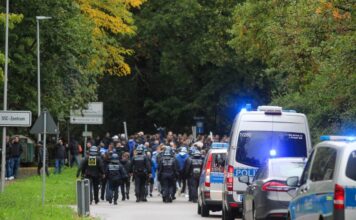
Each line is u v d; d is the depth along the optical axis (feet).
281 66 195.72
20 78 281.95
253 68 394.52
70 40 286.87
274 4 218.79
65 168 371.97
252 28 242.78
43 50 290.76
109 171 203.51
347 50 147.43
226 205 138.62
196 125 415.03
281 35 191.11
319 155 90.74
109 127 454.40
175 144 272.31
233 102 411.13
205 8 392.68
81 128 451.94
